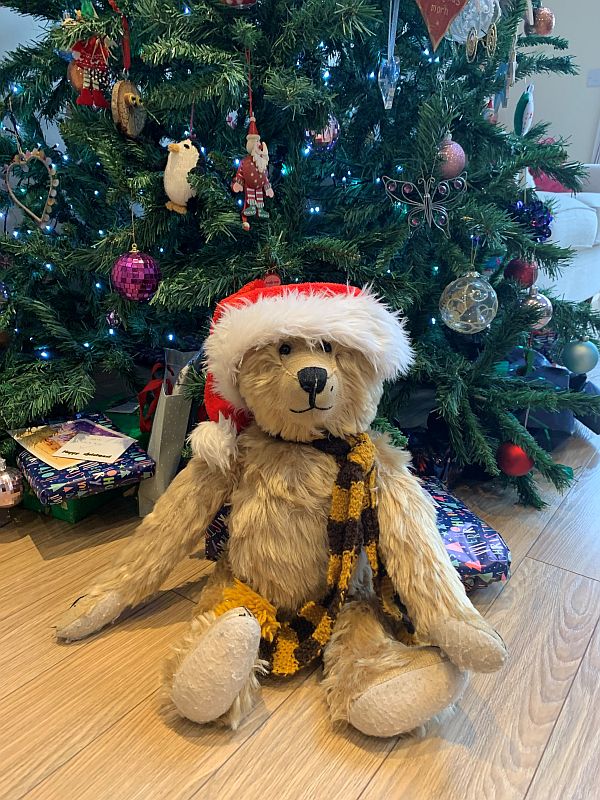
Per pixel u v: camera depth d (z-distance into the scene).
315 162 1.17
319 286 0.80
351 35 0.89
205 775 0.67
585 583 1.01
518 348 1.45
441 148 1.01
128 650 0.84
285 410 0.74
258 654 0.77
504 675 0.82
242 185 0.96
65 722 0.73
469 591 0.97
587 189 3.11
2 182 1.45
